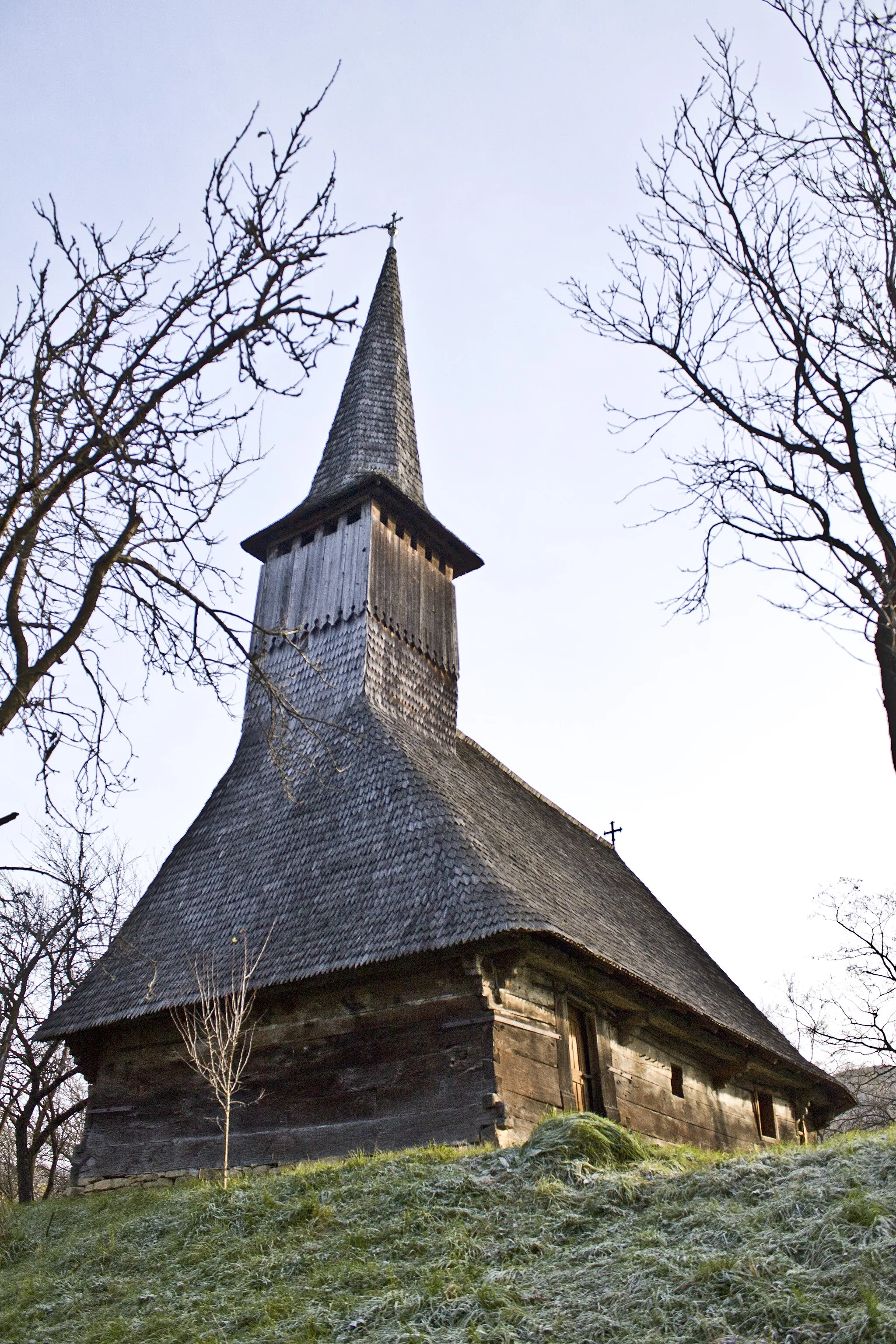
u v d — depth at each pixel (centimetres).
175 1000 1633
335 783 1866
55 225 752
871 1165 762
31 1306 973
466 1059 1373
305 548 2345
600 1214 836
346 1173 1084
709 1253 698
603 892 2277
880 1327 546
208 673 839
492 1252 816
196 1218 1075
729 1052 1959
